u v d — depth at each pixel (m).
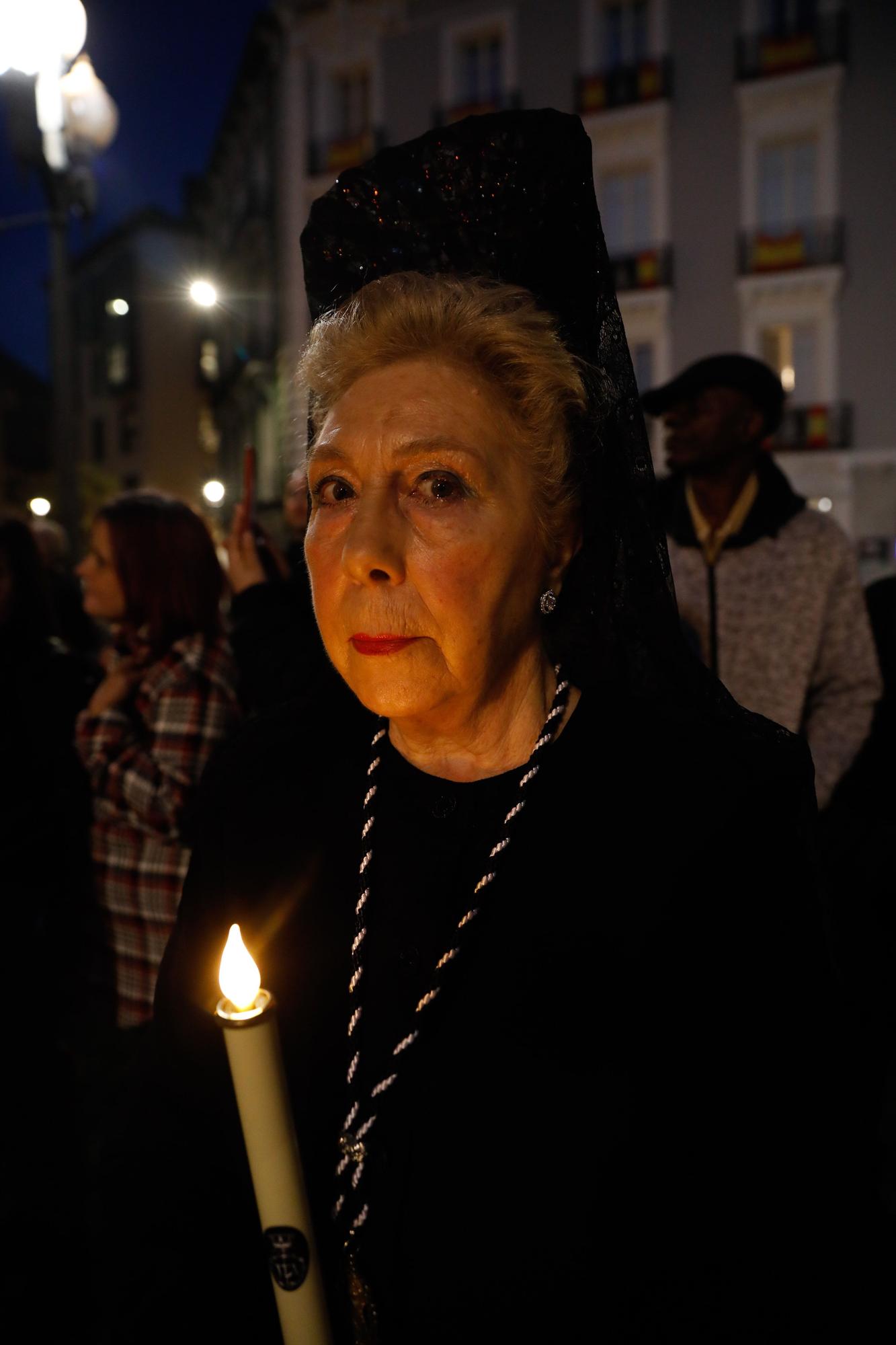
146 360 24.39
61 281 5.85
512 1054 0.71
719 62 12.31
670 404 2.07
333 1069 0.79
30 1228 2.05
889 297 12.01
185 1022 0.87
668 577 0.85
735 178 12.40
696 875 0.73
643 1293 0.71
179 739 1.85
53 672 2.18
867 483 12.28
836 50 11.79
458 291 0.73
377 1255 0.73
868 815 2.04
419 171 0.81
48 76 5.18
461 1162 0.71
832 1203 0.73
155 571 1.94
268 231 15.14
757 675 2.04
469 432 0.70
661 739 0.79
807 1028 0.75
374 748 0.85
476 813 0.79
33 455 24.95
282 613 1.90
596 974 0.72
